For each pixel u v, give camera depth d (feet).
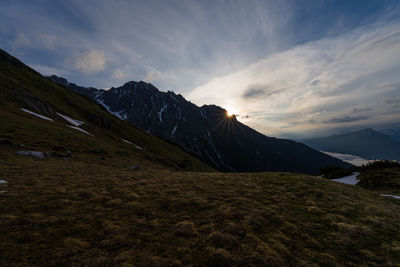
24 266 18.39
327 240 27.07
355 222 34.06
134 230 26.48
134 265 19.54
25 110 150.51
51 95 254.27
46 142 102.58
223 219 31.32
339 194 52.95
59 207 31.73
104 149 136.46
